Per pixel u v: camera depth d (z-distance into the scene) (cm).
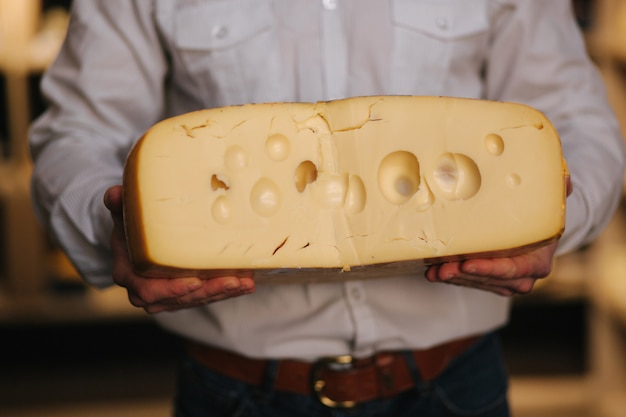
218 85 115
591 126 120
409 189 90
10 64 265
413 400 119
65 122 120
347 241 88
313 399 117
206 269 85
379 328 115
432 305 116
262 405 119
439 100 89
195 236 84
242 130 86
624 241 272
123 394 280
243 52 113
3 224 286
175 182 84
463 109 89
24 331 300
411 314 115
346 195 89
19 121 270
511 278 91
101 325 303
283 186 87
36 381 289
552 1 123
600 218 113
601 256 272
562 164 90
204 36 114
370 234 88
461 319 117
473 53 117
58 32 270
